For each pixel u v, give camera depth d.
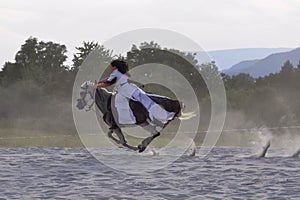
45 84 52.28
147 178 18.59
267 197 15.34
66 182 17.80
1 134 39.62
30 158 25.66
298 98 51.56
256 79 57.84
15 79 55.41
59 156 26.73
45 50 64.69
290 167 22.41
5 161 24.22
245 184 17.59
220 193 15.91
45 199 14.84
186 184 17.50
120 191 16.09
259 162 24.45
